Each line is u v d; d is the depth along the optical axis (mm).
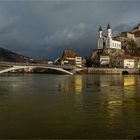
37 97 58156
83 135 26344
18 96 59906
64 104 47000
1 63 175875
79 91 74125
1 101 50750
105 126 29828
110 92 71125
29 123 31312
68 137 25688
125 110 40344
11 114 36812
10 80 137500
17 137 25719
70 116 35562
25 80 139250
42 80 141375
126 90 77500
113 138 25219
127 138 25141
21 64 192000
